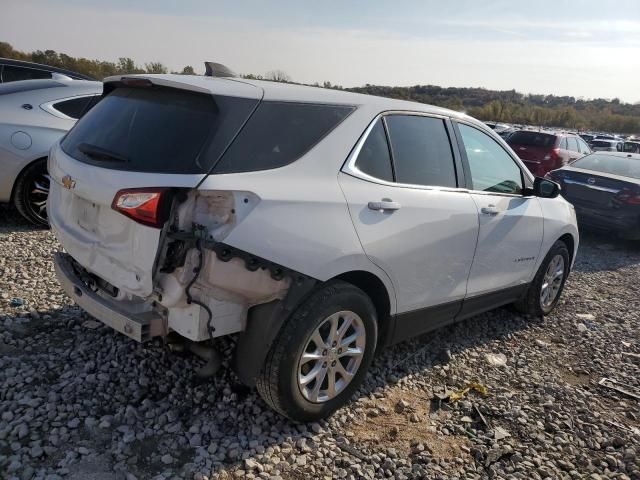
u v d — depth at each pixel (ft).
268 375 9.46
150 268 8.57
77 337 12.44
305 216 9.41
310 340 9.71
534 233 15.71
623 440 11.13
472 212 13.02
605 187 30.42
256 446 9.48
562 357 15.06
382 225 10.64
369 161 10.90
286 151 9.64
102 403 10.23
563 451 10.62
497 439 10.68
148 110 9.75
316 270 9.54
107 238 9.34
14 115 19.67
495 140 14.94
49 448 8.82
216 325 9.02
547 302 17.71
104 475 8.45
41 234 19.76
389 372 12.81
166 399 10.59
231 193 8.63
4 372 10.74
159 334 9.22
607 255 29.19
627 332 17.43
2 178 19.34
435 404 11.76
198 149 8.79
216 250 8.48
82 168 9.53
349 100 11.07
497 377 13.38
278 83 10.87
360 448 9.90
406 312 11.84
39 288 14.89
